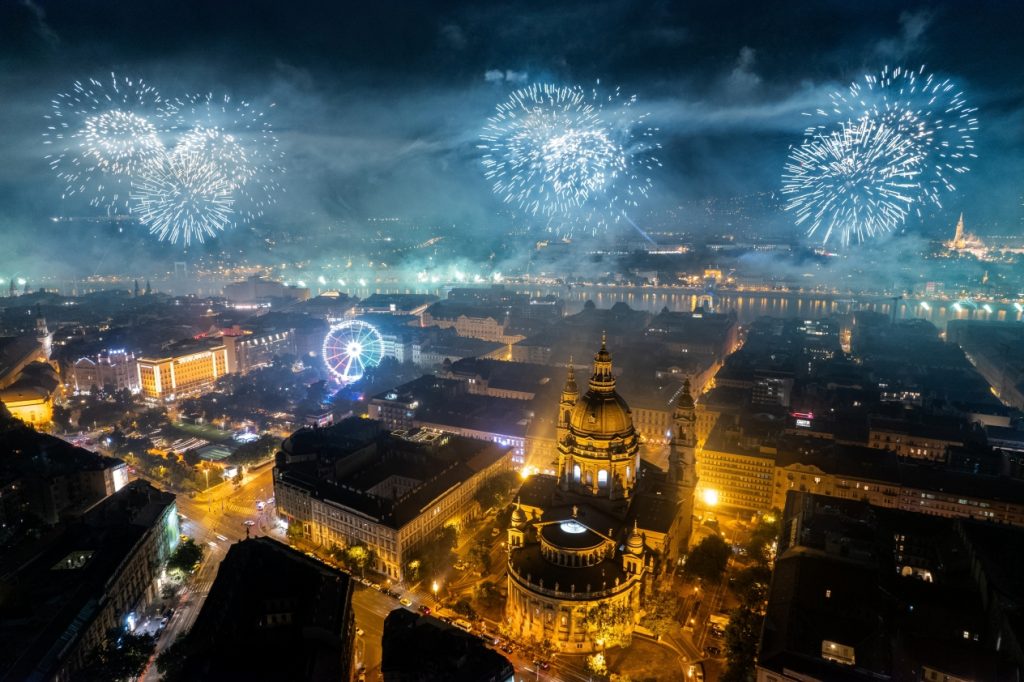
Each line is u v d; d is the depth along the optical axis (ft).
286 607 529.86
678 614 625.41
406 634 507.30
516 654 570.46
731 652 538.47
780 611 537.24
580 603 564.71
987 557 591.37
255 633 514.27
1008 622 496.23
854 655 472.44
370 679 538.06
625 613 581.94
